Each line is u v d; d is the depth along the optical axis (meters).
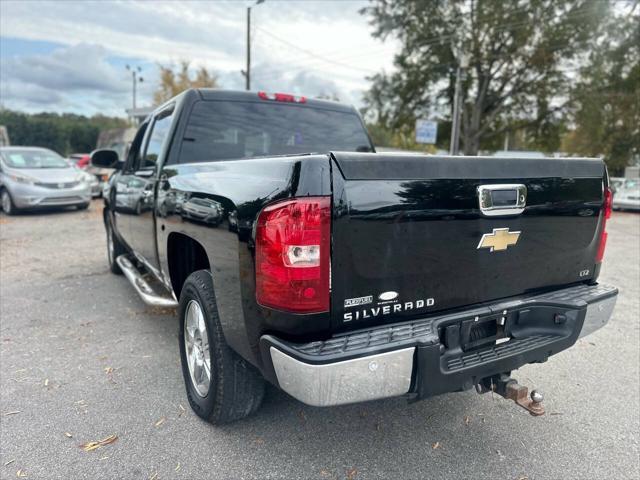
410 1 26.97
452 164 2.17
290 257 1.90
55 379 3.37
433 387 2.08
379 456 2.55
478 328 2.40
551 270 2.65
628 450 2.62
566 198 2.60
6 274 6.38
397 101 29.05
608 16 24.36
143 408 2.99
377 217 1.99
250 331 2.14
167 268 3.41
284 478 2.37
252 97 4.02
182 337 3.03
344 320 2.01
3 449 2.57
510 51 25.47
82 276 6.29
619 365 3.71
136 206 4.25
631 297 5.61
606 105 26.36
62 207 12.94
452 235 2.20
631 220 14.80
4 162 12.33
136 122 34.44
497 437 2.74
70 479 2.35
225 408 2.62
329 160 1.90
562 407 3.07
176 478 2.36
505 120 28.67
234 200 2.22
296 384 1.94
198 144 3.79
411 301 2.16
